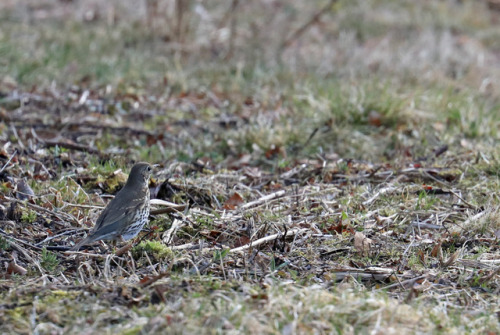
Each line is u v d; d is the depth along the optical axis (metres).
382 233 9.86
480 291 8.20
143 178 9.23
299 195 11.02
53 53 18.53
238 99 16.69
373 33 22.67
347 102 15.19
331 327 6.62
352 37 21.98
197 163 12.65
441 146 13.80
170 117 15.38
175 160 13.03
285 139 14.02
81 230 9.52
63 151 12.69
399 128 14.66
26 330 6.61
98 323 6.71
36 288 7.45
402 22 23.59
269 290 7.22
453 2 26.02
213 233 9.70
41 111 15.09
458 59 21.03
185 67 18.86
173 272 8.25
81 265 8.36
